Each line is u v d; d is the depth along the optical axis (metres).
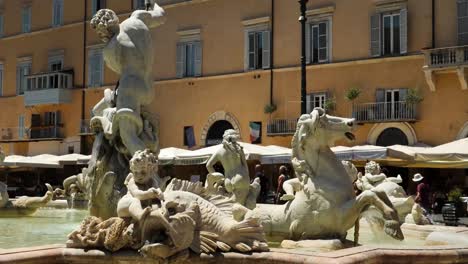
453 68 28.30
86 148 43.41
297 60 34.09
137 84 7.62
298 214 5.84
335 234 5.74
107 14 7.86
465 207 18.45
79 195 12.29
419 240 7.06
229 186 8.91
